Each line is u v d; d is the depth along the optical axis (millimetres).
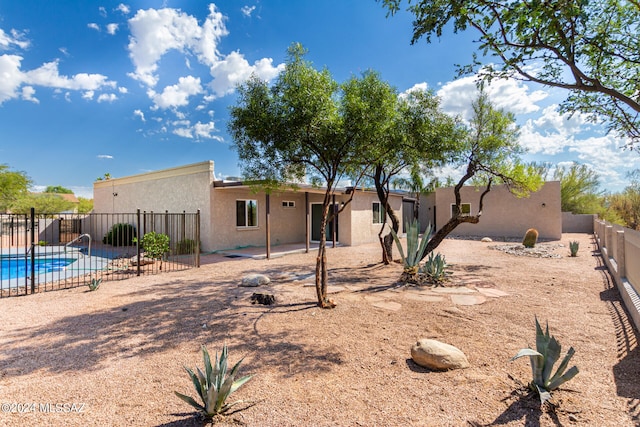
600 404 2543
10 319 4812
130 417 2459
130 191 16031
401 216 19406
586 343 3805
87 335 4172
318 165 6746
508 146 10297
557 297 5859
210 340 4004
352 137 5312
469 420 2369
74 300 5910
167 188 14070
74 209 26438
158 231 14383
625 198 20828
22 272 9883
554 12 3023
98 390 2854
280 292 6391
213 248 12258
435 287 6699
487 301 5621
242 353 3625
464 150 9398
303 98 4992
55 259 12141
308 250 12867
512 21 3373
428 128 7078
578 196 23328
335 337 4062
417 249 7570
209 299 5906
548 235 17969
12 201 22422
